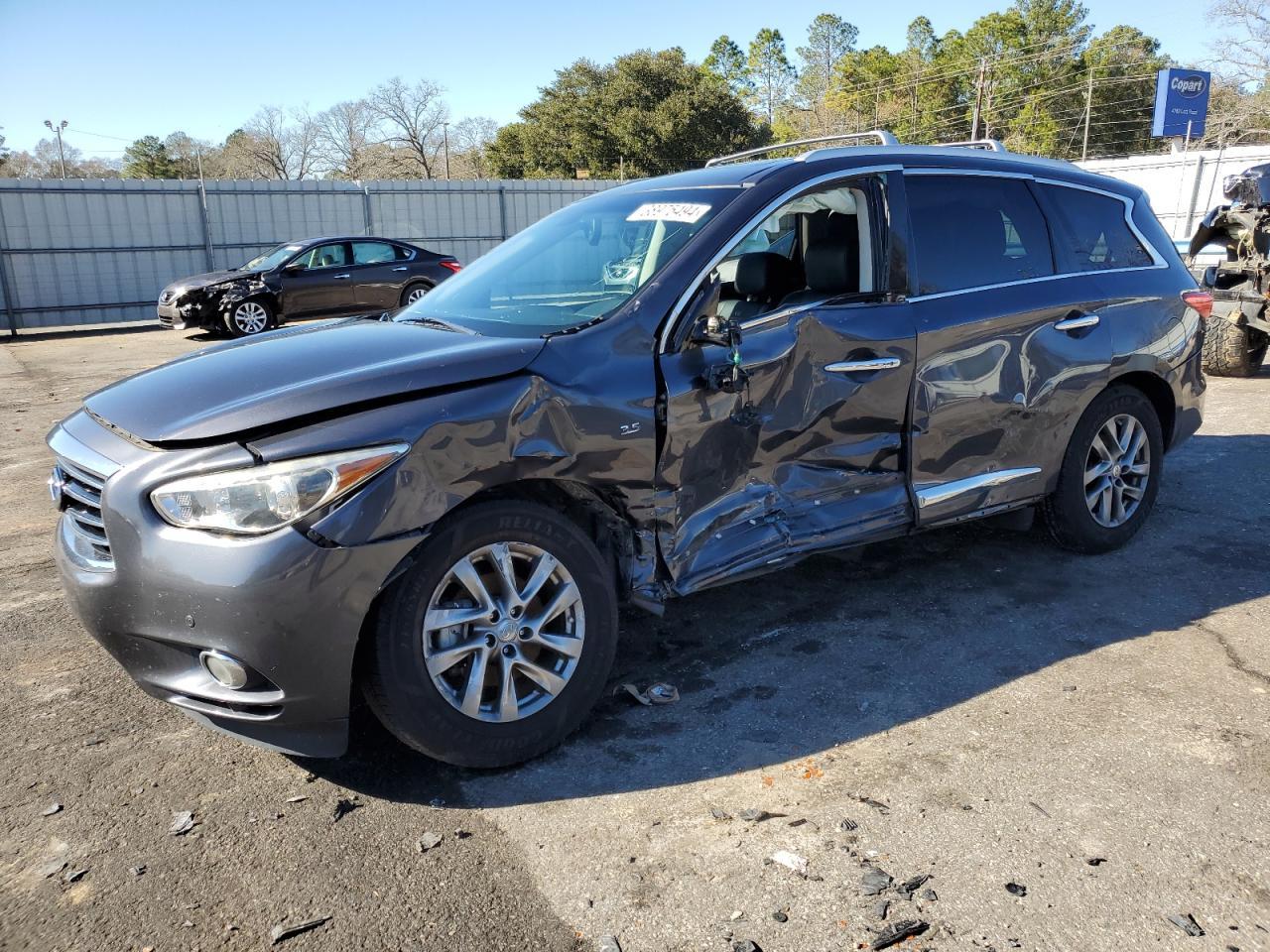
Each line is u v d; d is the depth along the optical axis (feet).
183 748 9.99
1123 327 14.05
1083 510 14.19
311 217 73.72
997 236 13.11
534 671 9.32
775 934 7.06
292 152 189.78
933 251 12.37
